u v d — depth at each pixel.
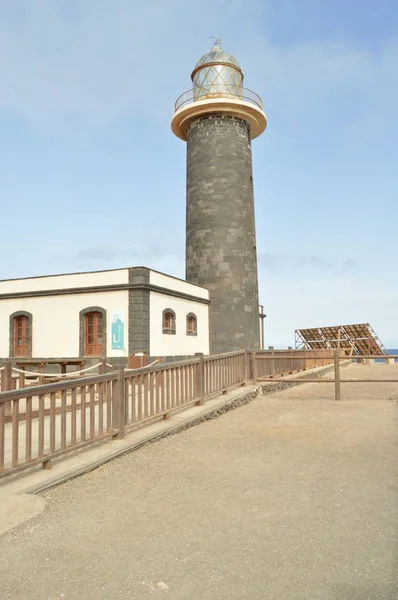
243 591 3.25
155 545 3.98
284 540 4.04
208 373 11.62
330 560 3.66
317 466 6.31
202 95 25.39
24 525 4.41
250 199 25.25
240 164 24.97
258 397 13.83
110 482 5.73
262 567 3.57
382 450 7.10
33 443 7.39
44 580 3.44
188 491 5.38
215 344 23.53
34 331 19.80
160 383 9.08
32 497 5.02
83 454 6.61
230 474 6.03
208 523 4.43
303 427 9.08
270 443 7.77
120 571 3.55
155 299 18.89
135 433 7.95
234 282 23.81
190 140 25.66
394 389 15.41
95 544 4.01
